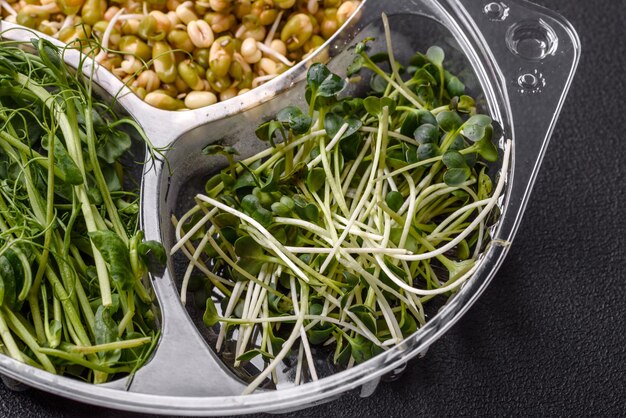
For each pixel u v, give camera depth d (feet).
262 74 1.02
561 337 0.98
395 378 0.96
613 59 1.08
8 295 0.86
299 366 0.92
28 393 0.94
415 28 1.01
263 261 0.93
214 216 0.95
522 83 0.95
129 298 0.88
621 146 1.05
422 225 0.95
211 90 1.02
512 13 0.96
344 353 0.91
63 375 0.89
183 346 0.88
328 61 0.98
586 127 1.05
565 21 0.96
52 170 0.88
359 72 1.01
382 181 0.95
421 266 0.96
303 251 0.91
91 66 0.94
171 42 1.01
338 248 0.91
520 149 0.93
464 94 0.99
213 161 0.98
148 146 0.92
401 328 0.93
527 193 0.92
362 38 0.99
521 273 1.00
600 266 1.01
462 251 0.94
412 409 0.96
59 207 0.91
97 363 0.87
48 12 1.02
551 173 1.03
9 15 1.03
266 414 0.95
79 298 0.89
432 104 0.99
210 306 0.90
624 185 1.03
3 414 0.93
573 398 0.97
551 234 1.01
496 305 0.99
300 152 0.96
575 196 1.03
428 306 0.95
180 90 1.02
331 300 0.92
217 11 1.01
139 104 0.95
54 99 0.90
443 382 0.96
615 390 0.97
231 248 0.94
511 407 0.96
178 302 0.89
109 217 0.93
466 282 0.90
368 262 0.94
